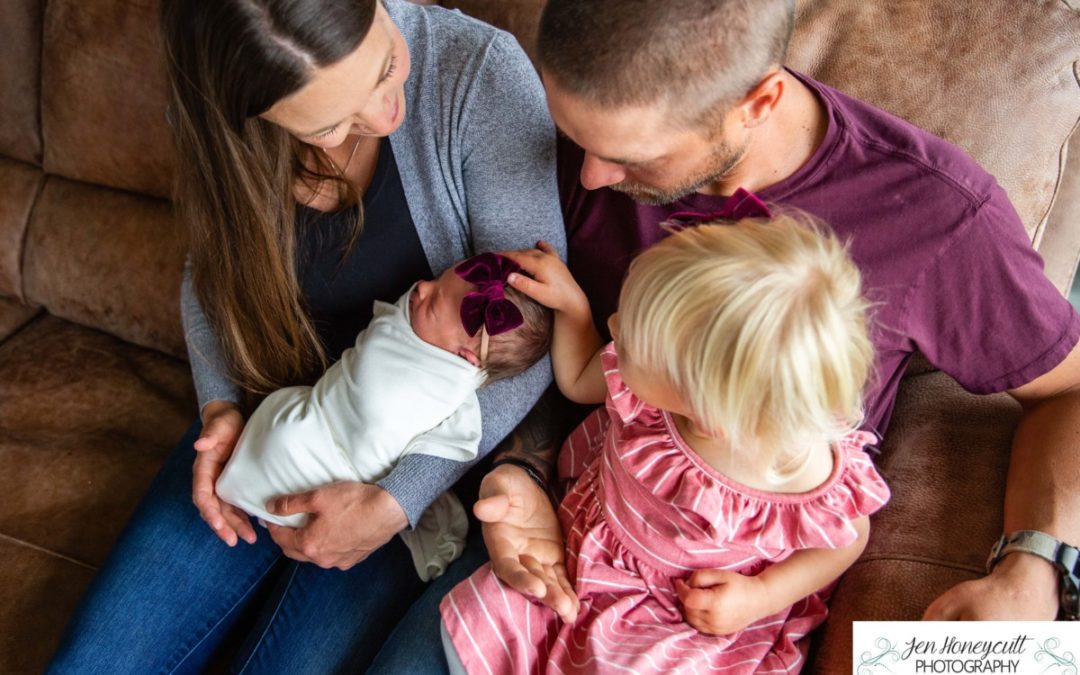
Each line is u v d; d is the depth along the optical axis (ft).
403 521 3.32
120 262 4.98
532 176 3.40
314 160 3.34
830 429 2.55
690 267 2.50
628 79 2.50
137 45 4.43
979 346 3.09
